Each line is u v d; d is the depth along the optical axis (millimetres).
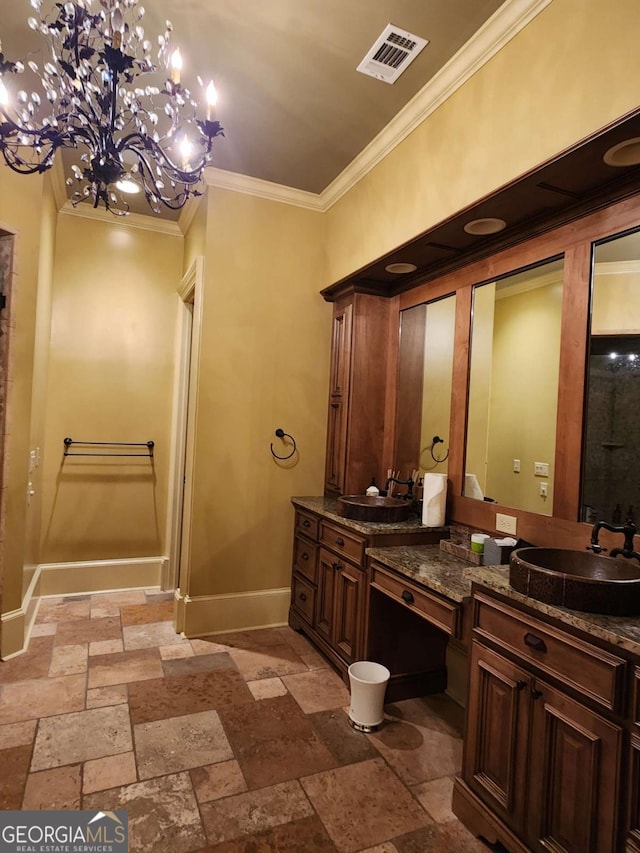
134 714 2195
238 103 2365
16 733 2025
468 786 1659
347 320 3170
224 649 2887
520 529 2092
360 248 2951
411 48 2006
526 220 2086
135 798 1705
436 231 2227
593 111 1554
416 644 2479
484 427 2354
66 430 3602
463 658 2439
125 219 3744
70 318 3615
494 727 1566
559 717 1338
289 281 3330
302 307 3373
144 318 3828
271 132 2615
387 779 1859
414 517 2713
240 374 3186
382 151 2703
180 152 1732
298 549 3223
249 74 2160
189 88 2254
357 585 2465
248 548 3211
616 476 1732
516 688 1478
